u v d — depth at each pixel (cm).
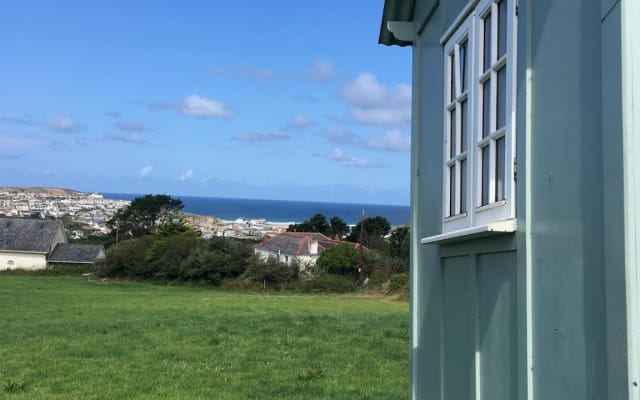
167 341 1622
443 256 513
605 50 265
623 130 249
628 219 246
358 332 1766
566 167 303
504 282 383
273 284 4981
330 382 1084
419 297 596
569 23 302
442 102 536
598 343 270
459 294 472
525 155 350
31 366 1265
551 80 322
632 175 247
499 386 387
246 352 1427
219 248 5328
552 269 316
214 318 2302
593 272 275
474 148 439
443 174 514
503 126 394
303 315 2458
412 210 623
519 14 365
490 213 404
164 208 9412
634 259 245
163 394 1012
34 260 7256
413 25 632
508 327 375
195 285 5231
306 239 6769
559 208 309
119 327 1978
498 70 403
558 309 308
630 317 245
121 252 5709
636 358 243
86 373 1189
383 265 5172
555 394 310
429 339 557
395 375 1145
